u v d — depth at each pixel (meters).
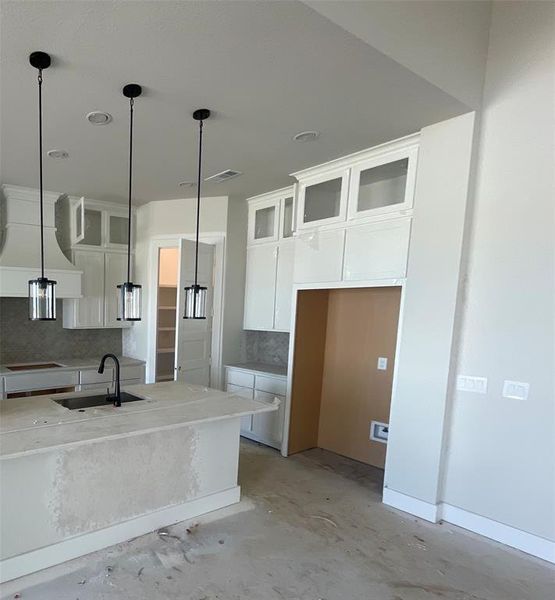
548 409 2.50
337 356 4.27
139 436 2.56
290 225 4.38
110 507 2.46
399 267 3.09
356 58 2.06
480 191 2.77
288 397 4.07
